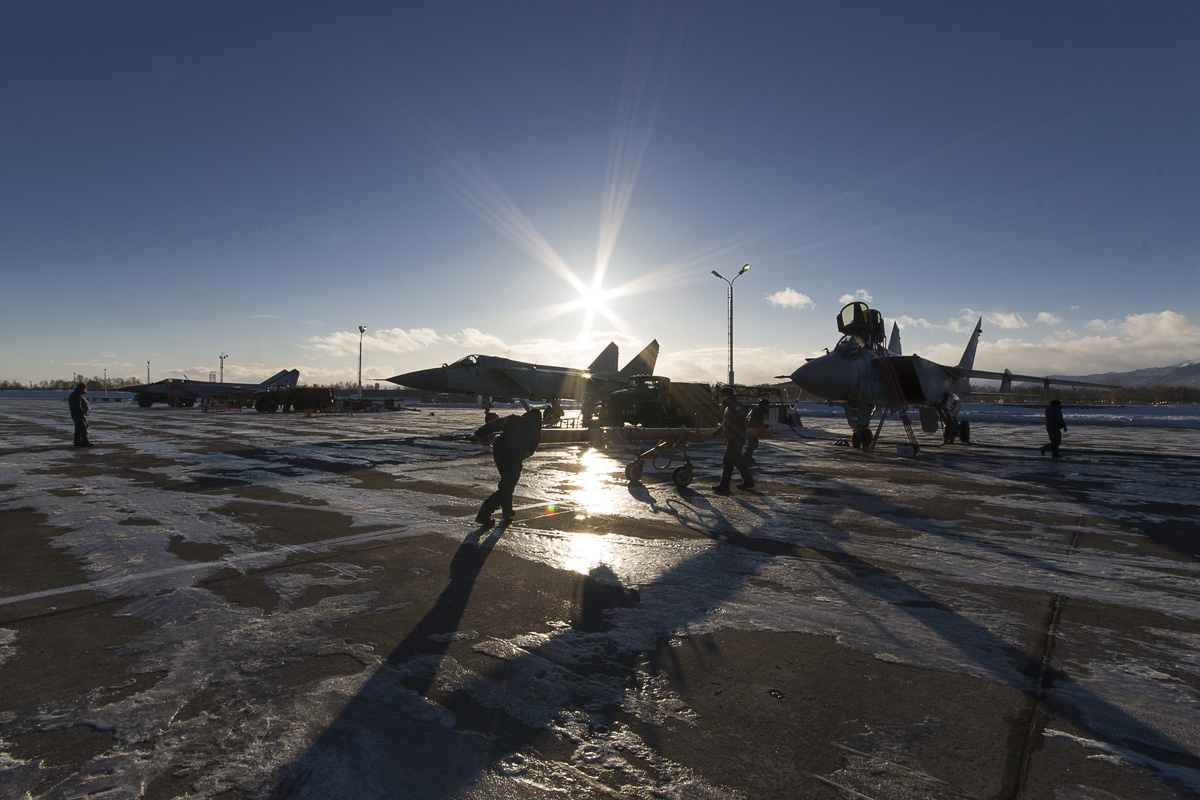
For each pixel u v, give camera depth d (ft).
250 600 13.08
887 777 7.04
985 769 7.18
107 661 10.08
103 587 13.91
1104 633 11.48
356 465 37.06
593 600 13.21
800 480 32.32
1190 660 10.29
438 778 7.01
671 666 10.02
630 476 30.71
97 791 6.72
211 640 10.93
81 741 7.76
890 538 19.07
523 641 10.97
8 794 6.62
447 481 30.89
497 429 21.54
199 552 16.97
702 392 68.80
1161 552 17.43
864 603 13.10
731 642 11.02
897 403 50.08
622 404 64.18
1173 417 140.87
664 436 30.04
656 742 7.80
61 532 19.31
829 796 6.70
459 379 81.25
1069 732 8.03
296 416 106.11
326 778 6.99
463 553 17.03
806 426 97.35
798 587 14.19
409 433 65.05
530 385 85.46
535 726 8.18
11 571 15.11
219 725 8.14
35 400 229.66
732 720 8.34
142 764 7.27
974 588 14.12
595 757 7.47
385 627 11.59
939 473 35.35
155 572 15.06
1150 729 8.10
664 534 19.51
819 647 10.81
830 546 18.03
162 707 8.61
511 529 20.13
